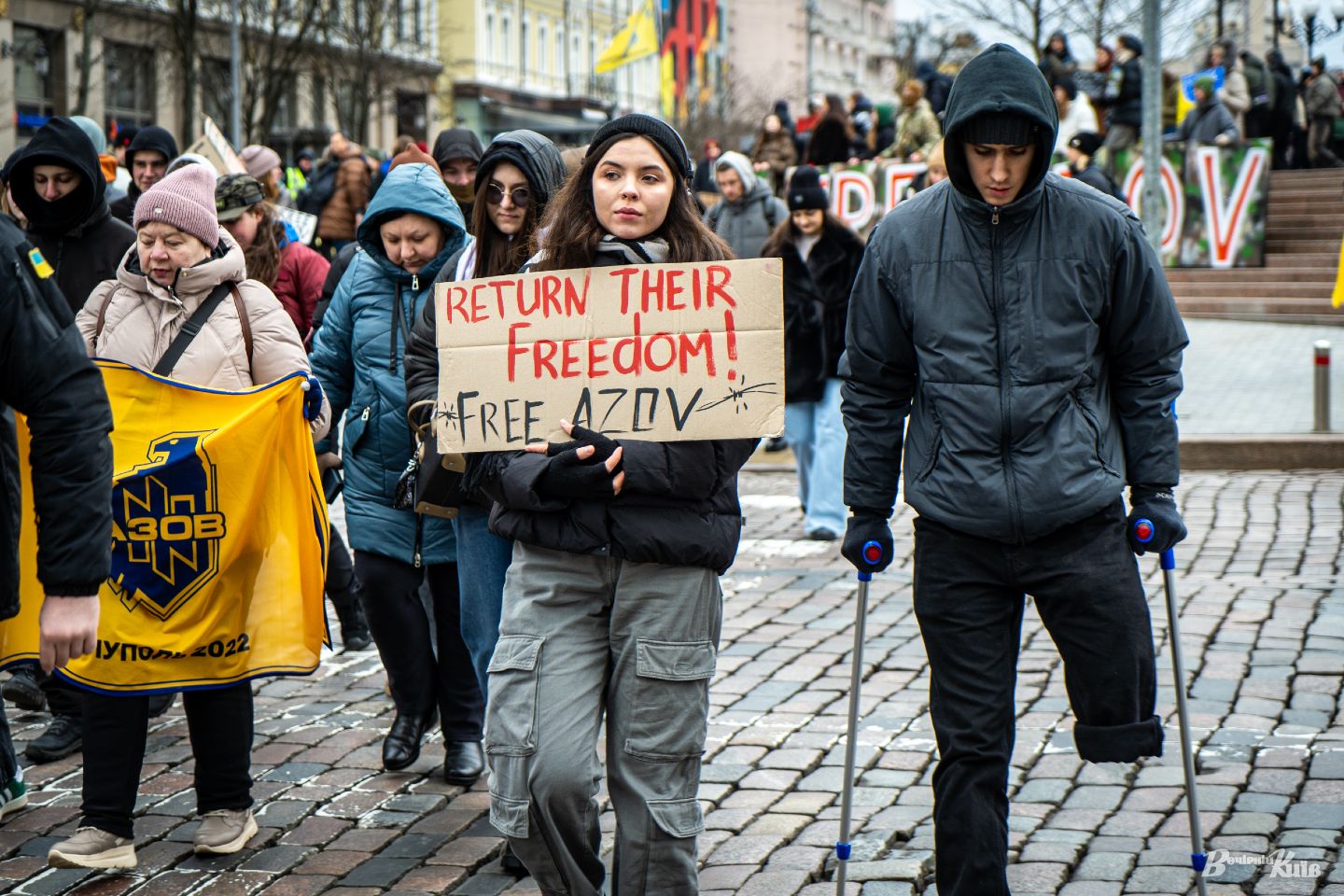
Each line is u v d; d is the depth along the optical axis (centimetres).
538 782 350
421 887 440
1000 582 379
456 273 462
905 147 1973
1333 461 1105
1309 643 660
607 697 366
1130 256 371
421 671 537
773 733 571
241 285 489
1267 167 1981
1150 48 1380
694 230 373
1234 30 3228
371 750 566
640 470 348
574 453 347
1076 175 1315
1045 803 493
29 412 327
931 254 378
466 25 5656
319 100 4472
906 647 690
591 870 363
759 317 362
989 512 370
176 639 452
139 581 450
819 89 8756
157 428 457
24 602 445
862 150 2295
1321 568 803
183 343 471
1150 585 773
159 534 450
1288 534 891
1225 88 2222
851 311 395
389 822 493
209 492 453
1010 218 371
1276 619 700
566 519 354
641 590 355
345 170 1323
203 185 481
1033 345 371
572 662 357
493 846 471
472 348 371
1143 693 379
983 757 377
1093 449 372
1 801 495
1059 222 371
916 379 397
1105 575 372
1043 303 371
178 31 3431
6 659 444
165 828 489
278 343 482
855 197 1966
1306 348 1672
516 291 371
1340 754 528
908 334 388
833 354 926
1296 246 2048
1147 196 1395
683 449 357
